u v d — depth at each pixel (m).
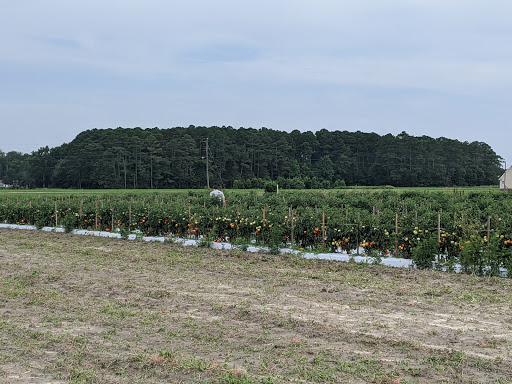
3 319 8.20
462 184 95.19
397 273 11.74
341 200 25.41
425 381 5.70
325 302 9.16
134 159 81.44
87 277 11.48
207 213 17.56
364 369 6.01
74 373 5.96
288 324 7.73
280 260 13.68
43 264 13.23
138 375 5.96
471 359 6.24
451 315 8.29
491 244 11.46
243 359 6.46
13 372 6.06
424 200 28.86
